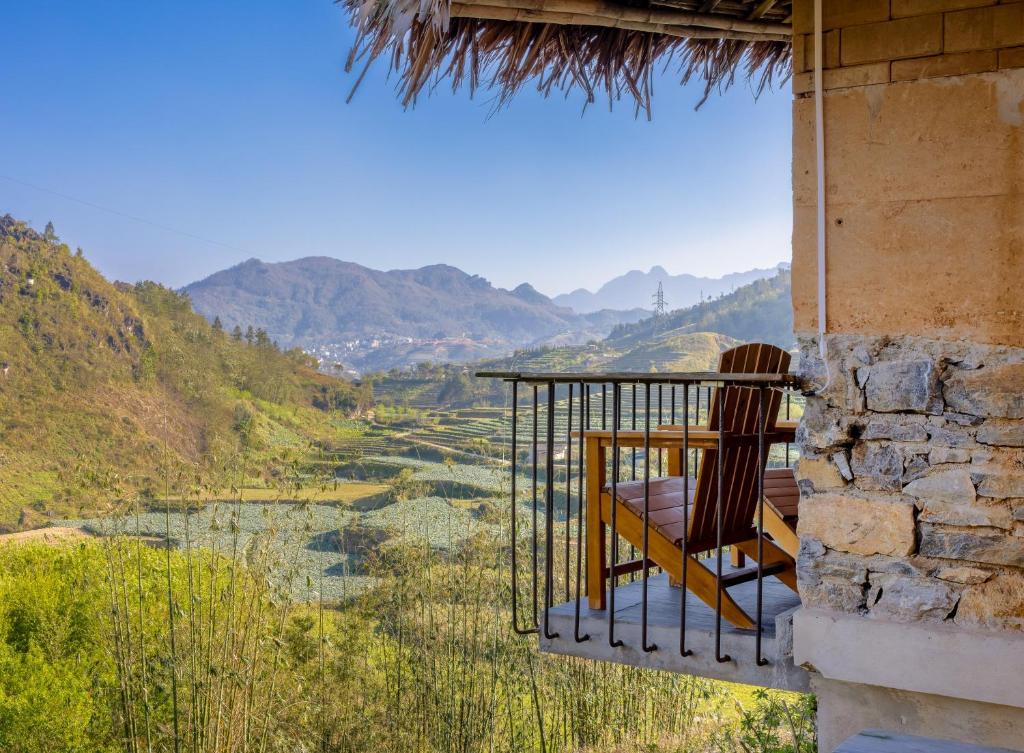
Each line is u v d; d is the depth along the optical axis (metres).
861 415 2.40
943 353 2.29
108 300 36.03
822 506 2.45
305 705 5.55
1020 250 2.19
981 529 2.23
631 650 2.84
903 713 2.35
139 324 35.59
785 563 3.04
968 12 2.23
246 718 5.40
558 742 5.91
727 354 2.77
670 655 2.76
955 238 2.27
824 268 2.43
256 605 5.68
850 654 2.36
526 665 5.85
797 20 2.46
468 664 5.83
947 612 2.27
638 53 3.39
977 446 2.24
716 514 2.96
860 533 2.39
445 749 5.56
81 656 6.84
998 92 2.21
